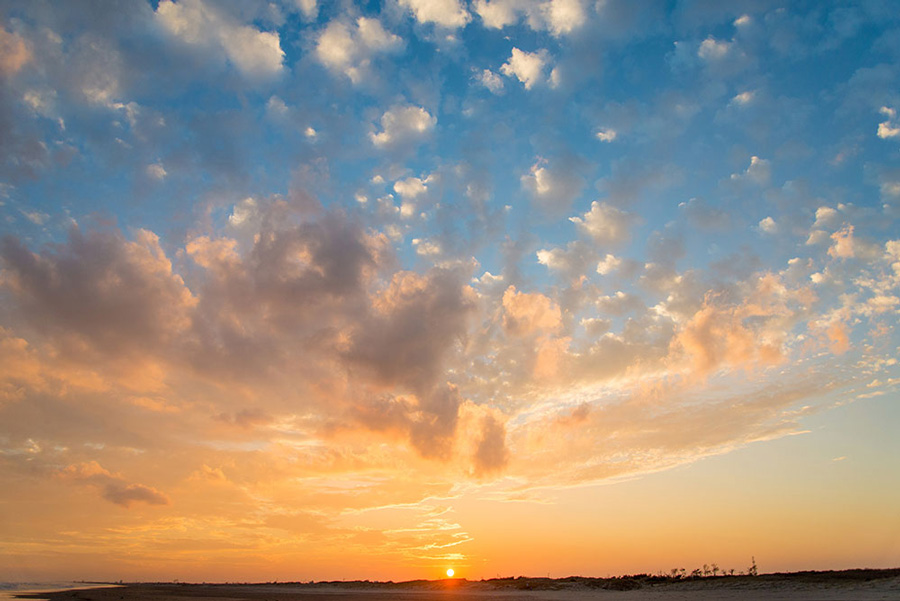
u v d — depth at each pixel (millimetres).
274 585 173250
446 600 69938
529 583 104438
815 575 62094
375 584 148375
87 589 123812
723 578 74375
